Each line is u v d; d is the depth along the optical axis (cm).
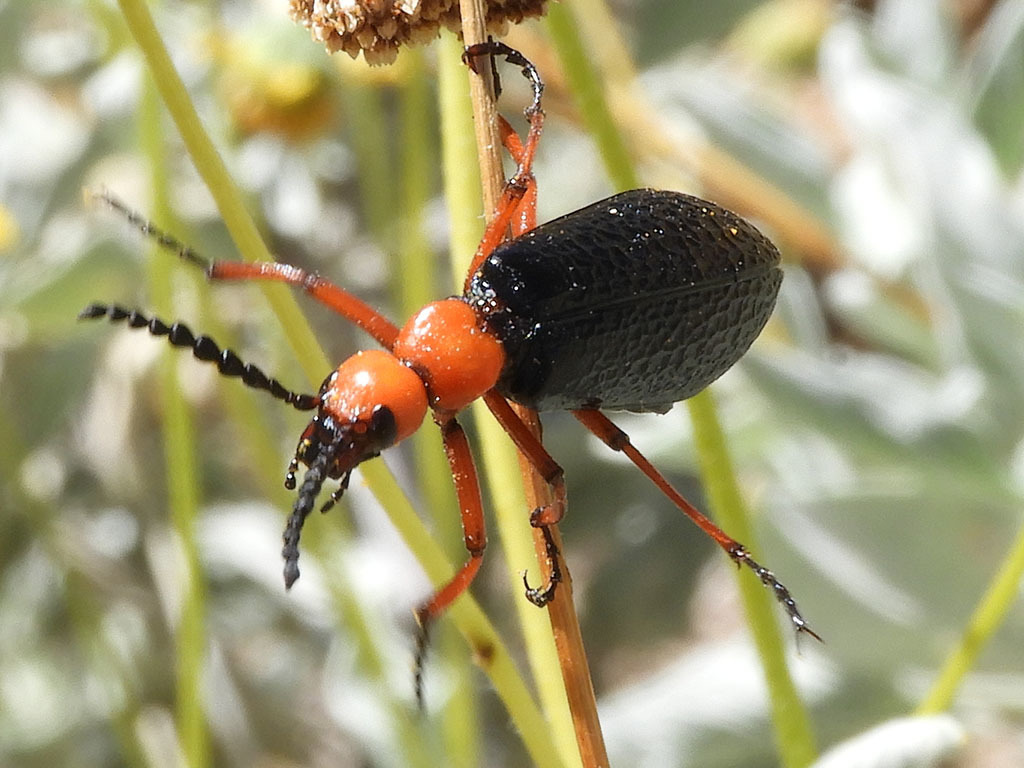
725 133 17
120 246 17
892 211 17
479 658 10
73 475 20
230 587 20
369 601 17
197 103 17
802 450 16
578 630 10
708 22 21
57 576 19
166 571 19
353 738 18
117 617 19
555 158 21
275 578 19
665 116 19
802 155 17
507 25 10
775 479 16
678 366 11
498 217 10
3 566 20
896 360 17
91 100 18
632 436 16
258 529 19
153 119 13
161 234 10
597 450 17
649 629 20
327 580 15
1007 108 15
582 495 20
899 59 17
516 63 11
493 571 20
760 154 17
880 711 15
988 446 14
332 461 10
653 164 18
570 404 11
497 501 10
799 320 17
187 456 14
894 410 14
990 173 14
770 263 11
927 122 15
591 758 10
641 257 10
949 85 17
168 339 10
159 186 13
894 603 14
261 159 19
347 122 19
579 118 17
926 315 16
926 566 14
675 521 20
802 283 17
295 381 16
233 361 10
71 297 18
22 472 18
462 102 11
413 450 19
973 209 14
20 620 20
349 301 10
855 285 16
